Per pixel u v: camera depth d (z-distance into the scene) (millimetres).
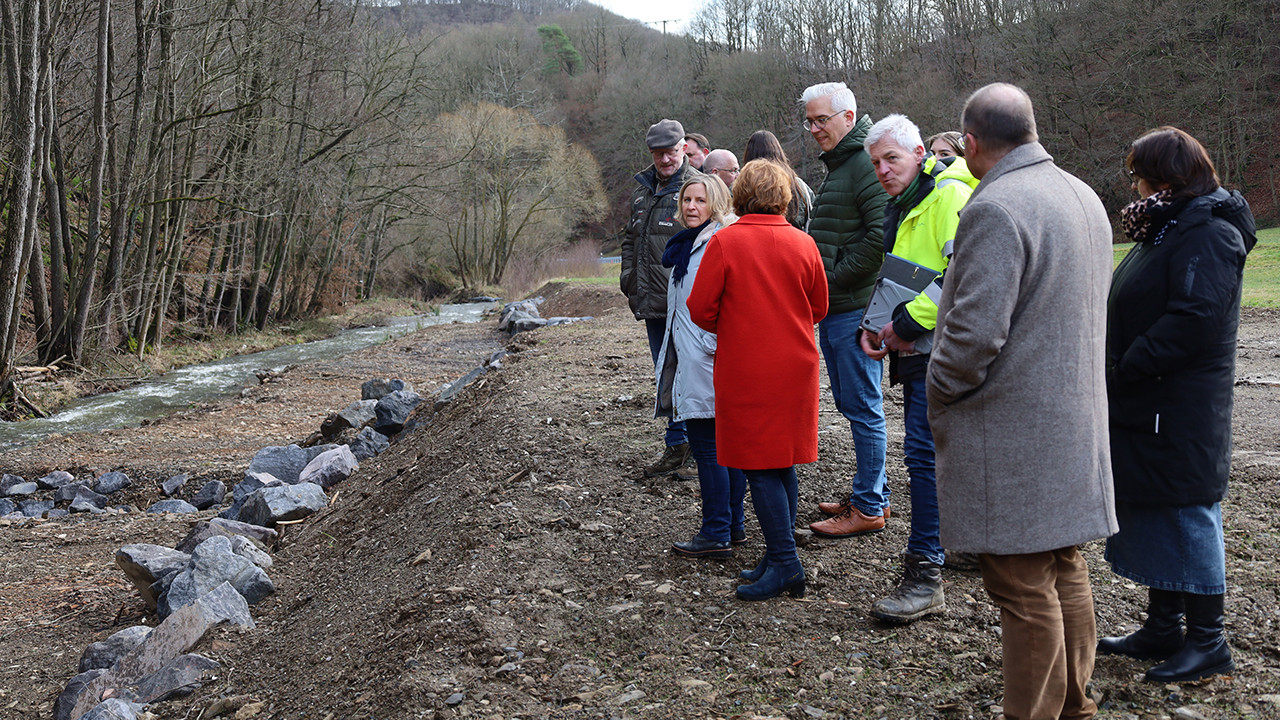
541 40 88062
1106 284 2613
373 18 25672
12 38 14953
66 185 19672
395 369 17219
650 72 76688
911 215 3613
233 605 5137
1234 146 38188
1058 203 2512
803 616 3713
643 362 9977
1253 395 6855
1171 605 3059
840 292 4266
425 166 29891
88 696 4395
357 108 25844
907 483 5133
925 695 3072
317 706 3666
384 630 4113
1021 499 2510
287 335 26516
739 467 3746
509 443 6457
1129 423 2936
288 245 27797
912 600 3557
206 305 24812
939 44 49031
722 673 3367
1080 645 2613
